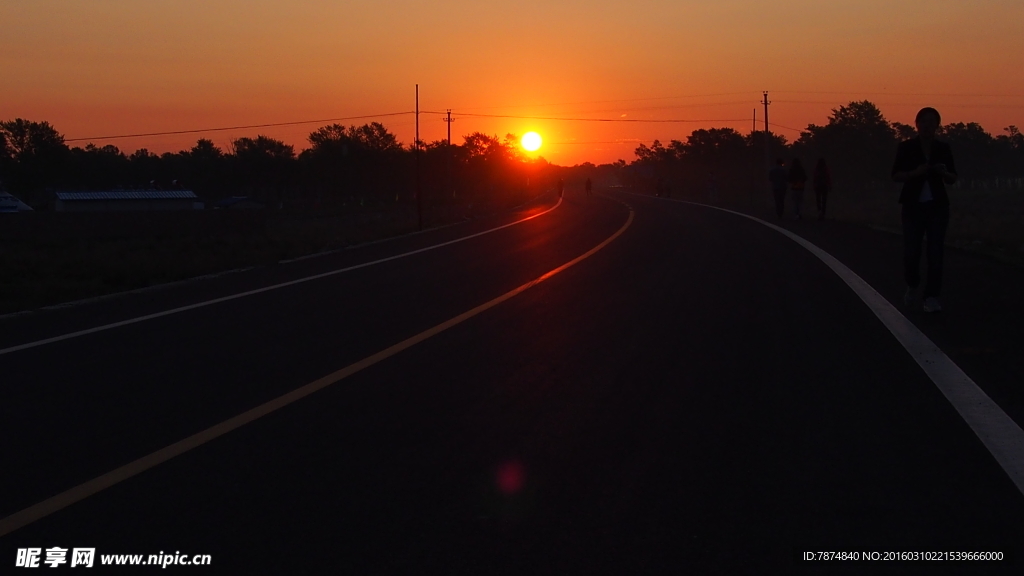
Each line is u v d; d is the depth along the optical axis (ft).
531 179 498.28
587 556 13.39
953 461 17.20
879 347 27.61
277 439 19.29
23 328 35.73
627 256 58.39
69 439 19.49
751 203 162.20
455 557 13.41
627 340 29.76
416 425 20.24
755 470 16.92
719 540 13.89
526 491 16.02
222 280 52.85
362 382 24.40
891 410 20.71
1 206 212.02
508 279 47.67
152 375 25.73
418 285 46.03
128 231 137.69
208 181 322.14
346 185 305.94
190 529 14.55
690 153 368.48
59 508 15.51
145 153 385.09
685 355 27.25
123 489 16.37
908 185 33.22
